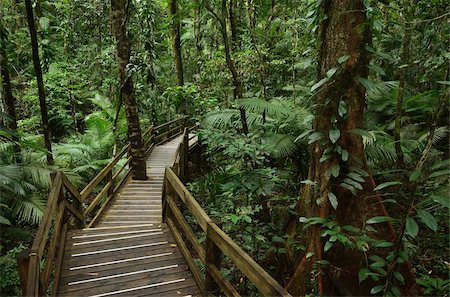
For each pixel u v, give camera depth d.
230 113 6.67
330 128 2.72
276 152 5.34
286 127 5.92
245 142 4.69
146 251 3.83
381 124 6.02
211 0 6.68
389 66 5.54
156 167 9.16
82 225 4.79
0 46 5.89
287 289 2.95
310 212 2.95
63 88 11.91
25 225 6.41
